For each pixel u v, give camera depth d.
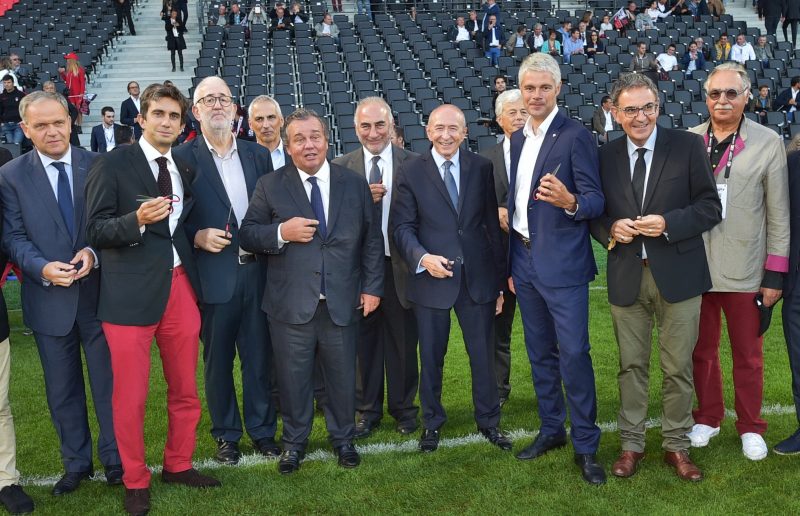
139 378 3.10
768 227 3.32
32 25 16.02
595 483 3.19
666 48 15.30
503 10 17.47
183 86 14.55
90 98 12.64
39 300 3.21
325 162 3.48
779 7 16.47
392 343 3.87
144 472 3.15
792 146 3.45
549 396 3.50
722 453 3.45
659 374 4.55
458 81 13.57
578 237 3.29
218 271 3.47
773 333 5.25
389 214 3.64
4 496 3.13
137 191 3.08
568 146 3.24
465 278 3.52
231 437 3.63
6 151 4.05
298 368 3.44
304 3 17.56
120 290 3.05
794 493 3.07
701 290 3.20
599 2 18.12
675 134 3.22
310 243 3.40
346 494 3.19
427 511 3.04
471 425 3.92
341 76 13.77
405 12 17.42
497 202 3.80
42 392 4.54
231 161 3.61
